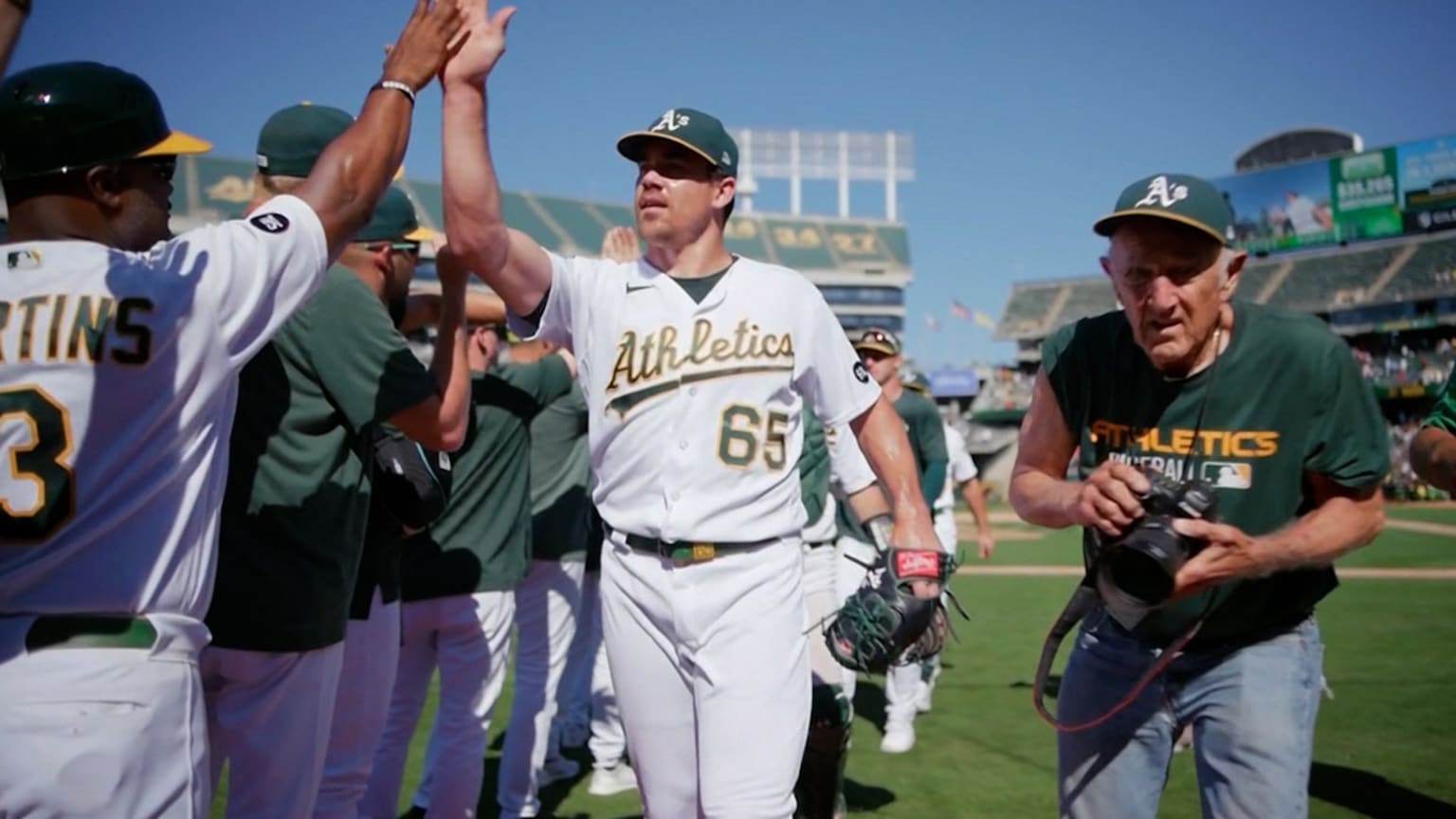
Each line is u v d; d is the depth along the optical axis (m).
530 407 4.85
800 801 4.14
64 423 2.07
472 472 4.48
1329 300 45.81
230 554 2.84
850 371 3.21
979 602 12.90
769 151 66.19
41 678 2.02
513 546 4.62
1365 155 46.16
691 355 2.96
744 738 2.83
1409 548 18.81
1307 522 2.74
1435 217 44.69
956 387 47.19
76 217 2.29
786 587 2.97
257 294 2.28
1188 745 6.30
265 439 2.90
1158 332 2.74
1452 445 3.08
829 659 4.39
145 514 2.14
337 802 3.64
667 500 2.93
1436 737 6.46
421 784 4.97
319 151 3.32
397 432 3.71
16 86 2.25
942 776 5.79
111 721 2.04
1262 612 2.85
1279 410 2.80
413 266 3.82
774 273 3.13
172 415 2.17
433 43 2.61
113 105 2.29
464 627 4.47
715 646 2.88
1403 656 9.09
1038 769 5.94
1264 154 52.69
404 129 2.55
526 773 4.98
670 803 3.05
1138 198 2.67
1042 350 3.19
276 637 2.86
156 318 2.13
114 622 2.09
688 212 3.04
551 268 3.06
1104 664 3.01
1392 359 41.53
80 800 2.00
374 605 3.69
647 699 3.01
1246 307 2.88
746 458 2.94
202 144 2.45
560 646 5.26
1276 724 2.81
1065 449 3.18
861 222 65.38
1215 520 2.66
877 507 3.46
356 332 3.01
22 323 2.09
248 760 2.90
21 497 2.04
